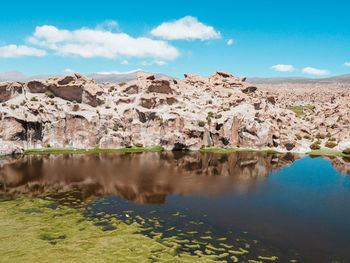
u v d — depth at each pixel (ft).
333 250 114.62
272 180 228.02
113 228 131.85
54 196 180.14
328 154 352.08
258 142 389.39
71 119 369.09
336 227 137.08
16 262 98.22
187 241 119.75
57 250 108.27
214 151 370.94
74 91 409.69
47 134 362.94
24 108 354.54
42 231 126.41
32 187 199.00
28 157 309.83
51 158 305.94
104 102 422.00
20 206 160.76
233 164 292.61
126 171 250.98
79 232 126.21
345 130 413.39
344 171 262.47
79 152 345.31
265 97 552.41
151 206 163.94
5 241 115.24
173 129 403.34
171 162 297.53
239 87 595.47
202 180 225.15
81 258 102.37
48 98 396.78
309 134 443.73
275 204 169.68
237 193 191.31
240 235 126.82
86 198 176.96
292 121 473.26
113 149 365.40
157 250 110.83
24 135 343.67
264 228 134.72
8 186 200.34
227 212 155.43
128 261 101.40
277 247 116.37
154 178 228.63
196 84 593.83
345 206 167.12
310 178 235.81
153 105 436.35
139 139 400.88
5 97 366.84
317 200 177.99
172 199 177.06
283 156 342.64
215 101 490.08
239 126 407.03
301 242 121.19
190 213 153.17
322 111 581.94
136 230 129.80
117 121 396.98
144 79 509.76
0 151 317.63
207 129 401.49
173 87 519.60
